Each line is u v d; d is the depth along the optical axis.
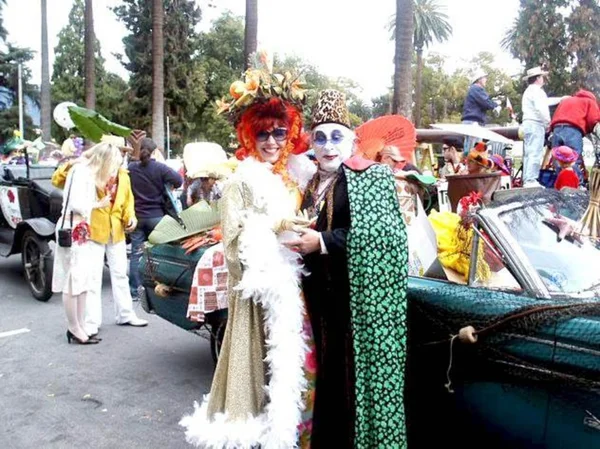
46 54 32.53
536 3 38.88
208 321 4.16
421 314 2.77
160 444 3.69
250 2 14.03
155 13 21.56
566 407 2.28
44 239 7.04
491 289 2.74
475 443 2.65
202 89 44.25
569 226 2.94
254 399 2.63
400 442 2.45
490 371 2.51
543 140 6.81
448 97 64.94
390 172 2.58
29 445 3.70
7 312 6.73
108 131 6.02
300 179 2.98
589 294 2.68
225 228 2.66
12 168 8.23
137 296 6.95
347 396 2.62
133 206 6.15
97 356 5.28
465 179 4.51
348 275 2.52
